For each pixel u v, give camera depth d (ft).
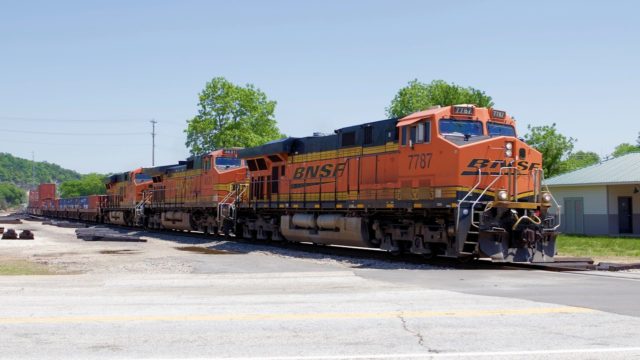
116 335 24.00
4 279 44.11
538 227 55.01
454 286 39.09
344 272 48.29
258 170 95.76
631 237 109.29
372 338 23.35
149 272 52.19
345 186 72.90
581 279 43.11
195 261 61.26
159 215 138.10
